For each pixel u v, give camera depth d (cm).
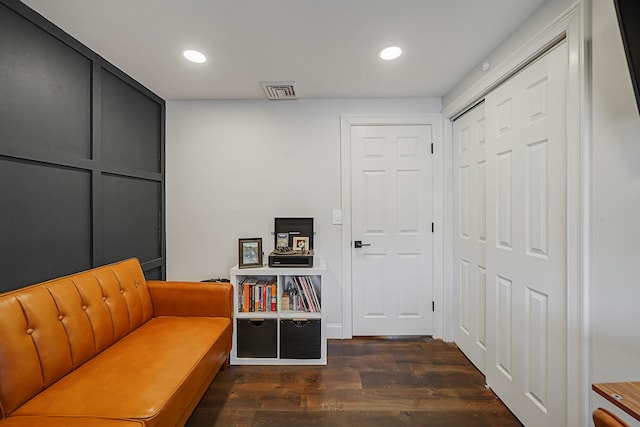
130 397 115
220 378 205
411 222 264
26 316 119
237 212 266
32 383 114
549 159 140
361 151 265
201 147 264
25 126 143
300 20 152
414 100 261
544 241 144
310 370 215
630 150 103
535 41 144
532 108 152
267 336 224
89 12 145
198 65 200
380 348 247
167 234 264
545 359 144
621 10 89
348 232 265
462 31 162
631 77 89
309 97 259
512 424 162
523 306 159
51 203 158
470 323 225
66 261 167
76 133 173
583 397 119
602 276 113
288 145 265
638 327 102
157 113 255
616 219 107
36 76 148
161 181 259
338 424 162
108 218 199
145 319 192
